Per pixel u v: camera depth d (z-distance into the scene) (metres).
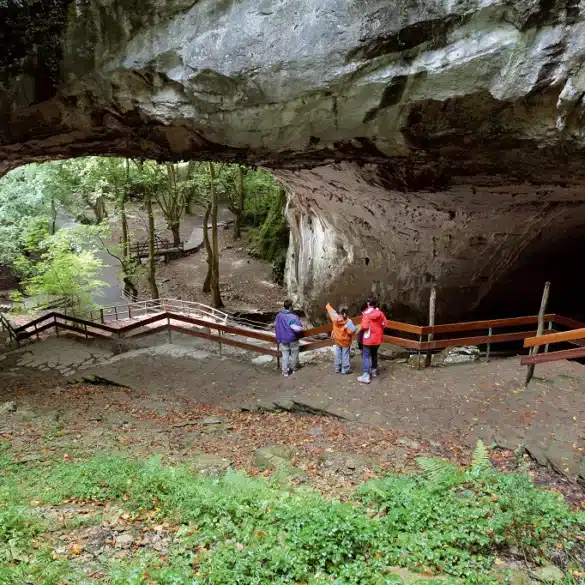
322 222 13.93
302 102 6.91
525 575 3.71
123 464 5.70
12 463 6.13
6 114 7.82
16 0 6.78
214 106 7.28
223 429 7.66
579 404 6.95
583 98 5.64
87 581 3.41
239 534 4.09
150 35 6.98
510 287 12.93
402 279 13.10
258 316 20.64
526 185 9.07
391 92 6.45
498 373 8.25
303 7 6.37
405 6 5.86
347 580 3.57
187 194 27.45
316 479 5.77
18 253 19.02
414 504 4.62
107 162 19.48
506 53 5.74
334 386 8.52
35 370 10.70
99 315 18.61
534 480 5.50
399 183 9.95
